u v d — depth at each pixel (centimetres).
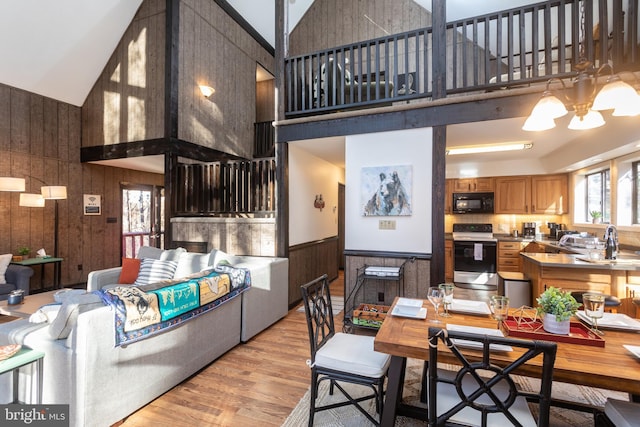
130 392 195
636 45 271
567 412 202
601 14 279
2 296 397
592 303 156
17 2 412
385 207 357
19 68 465
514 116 307
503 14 310
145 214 706
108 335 182
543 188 544
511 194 564
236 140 635
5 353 164
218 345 274
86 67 527
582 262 304
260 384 236
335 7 651
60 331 177
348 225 375
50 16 445
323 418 198
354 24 636
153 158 534
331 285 577
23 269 419
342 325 365
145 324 201
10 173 478
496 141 404
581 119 188
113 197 633
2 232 473
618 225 398
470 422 134
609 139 351
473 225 593
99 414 177
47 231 526
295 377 246
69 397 173
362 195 368
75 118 561
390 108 350
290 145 430
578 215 509
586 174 491
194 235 470
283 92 413
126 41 529
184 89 510
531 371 129
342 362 180
